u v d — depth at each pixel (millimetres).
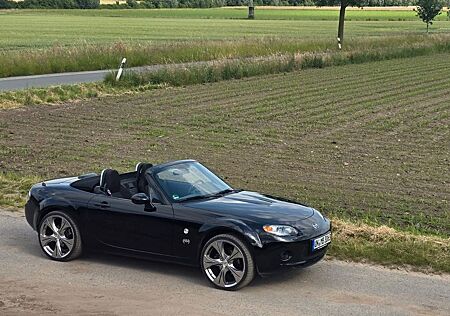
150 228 9898
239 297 9023
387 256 10578
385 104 30875
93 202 10398
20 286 9406
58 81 35875
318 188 16344
